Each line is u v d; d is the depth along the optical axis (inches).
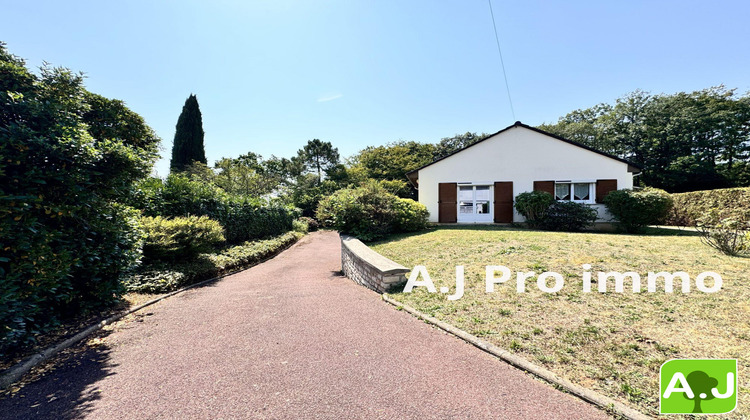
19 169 128.4
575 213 471.8
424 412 79.4
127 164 166.4
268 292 225.5
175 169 982.4
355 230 419.5
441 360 110.0
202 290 235.5
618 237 332.2
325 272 333.1
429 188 591.8
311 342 128.9
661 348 107.6
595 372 95.7
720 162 992.2
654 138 1027.3
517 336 123.6
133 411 81.7
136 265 192.2
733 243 232.1
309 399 86.3
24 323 112.6
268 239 538.0
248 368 106.2
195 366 108.5
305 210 1199.6
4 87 135.0
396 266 217.3
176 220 276.8
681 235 384.8
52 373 104.8
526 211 511.2
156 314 172.1
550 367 100.1
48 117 140.6
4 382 96.7
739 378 89.0
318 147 1526.8
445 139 1535.4
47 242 128.3
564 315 140.3
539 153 556.4
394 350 119.2
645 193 445.1
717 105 934.4
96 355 119.3
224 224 416.8
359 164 1576.0
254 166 1288.1
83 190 145.8
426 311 160.1
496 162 569.9
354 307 179.3
